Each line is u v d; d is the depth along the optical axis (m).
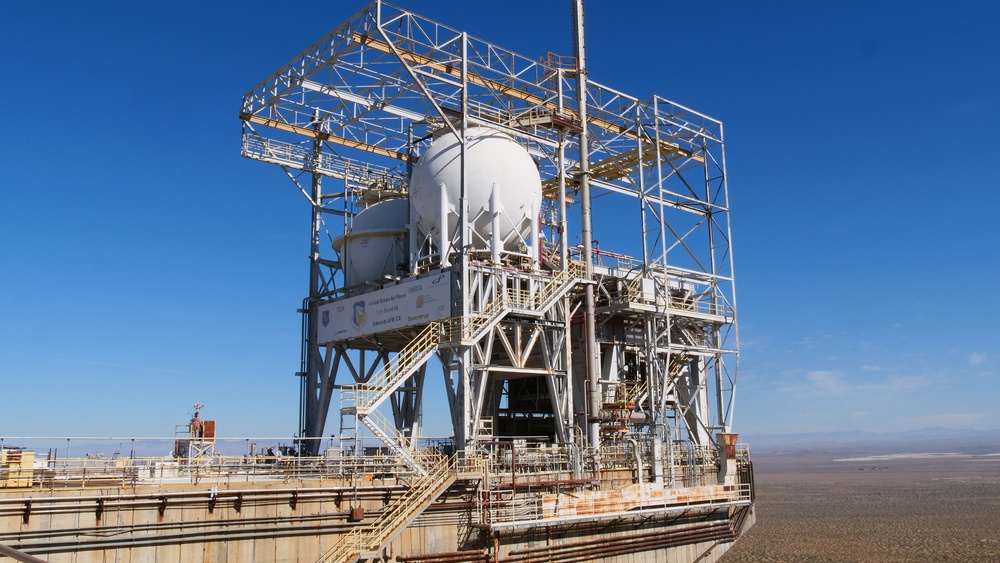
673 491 42.59
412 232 45.47
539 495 37.00
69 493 27.08
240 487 30.17
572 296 49.34
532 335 44.06
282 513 30.72
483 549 34.84
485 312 41.09
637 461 42.84
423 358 39.12
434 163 44.50
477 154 44.06
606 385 51.16
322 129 53.00
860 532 79.06
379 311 44.97
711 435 56.03
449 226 43.69
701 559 44.38
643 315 51.88
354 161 54.88
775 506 106.81
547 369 44.25
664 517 42.50
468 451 37.47
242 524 29.73
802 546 71.38
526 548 36.25
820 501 112.88
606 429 46.75
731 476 47.16
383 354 50.62
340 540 31.64
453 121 47.22
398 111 52.97
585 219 47.47
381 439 35.12
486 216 43.66
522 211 44.50
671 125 55.62
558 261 47.84
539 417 54.03
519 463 38.09
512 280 43.53
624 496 40.22
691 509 43.34
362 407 34.56
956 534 75.94
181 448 34.78
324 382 48.28
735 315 55.53
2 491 26.33
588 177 48.34
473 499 34.97
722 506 45.19
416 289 42.94
